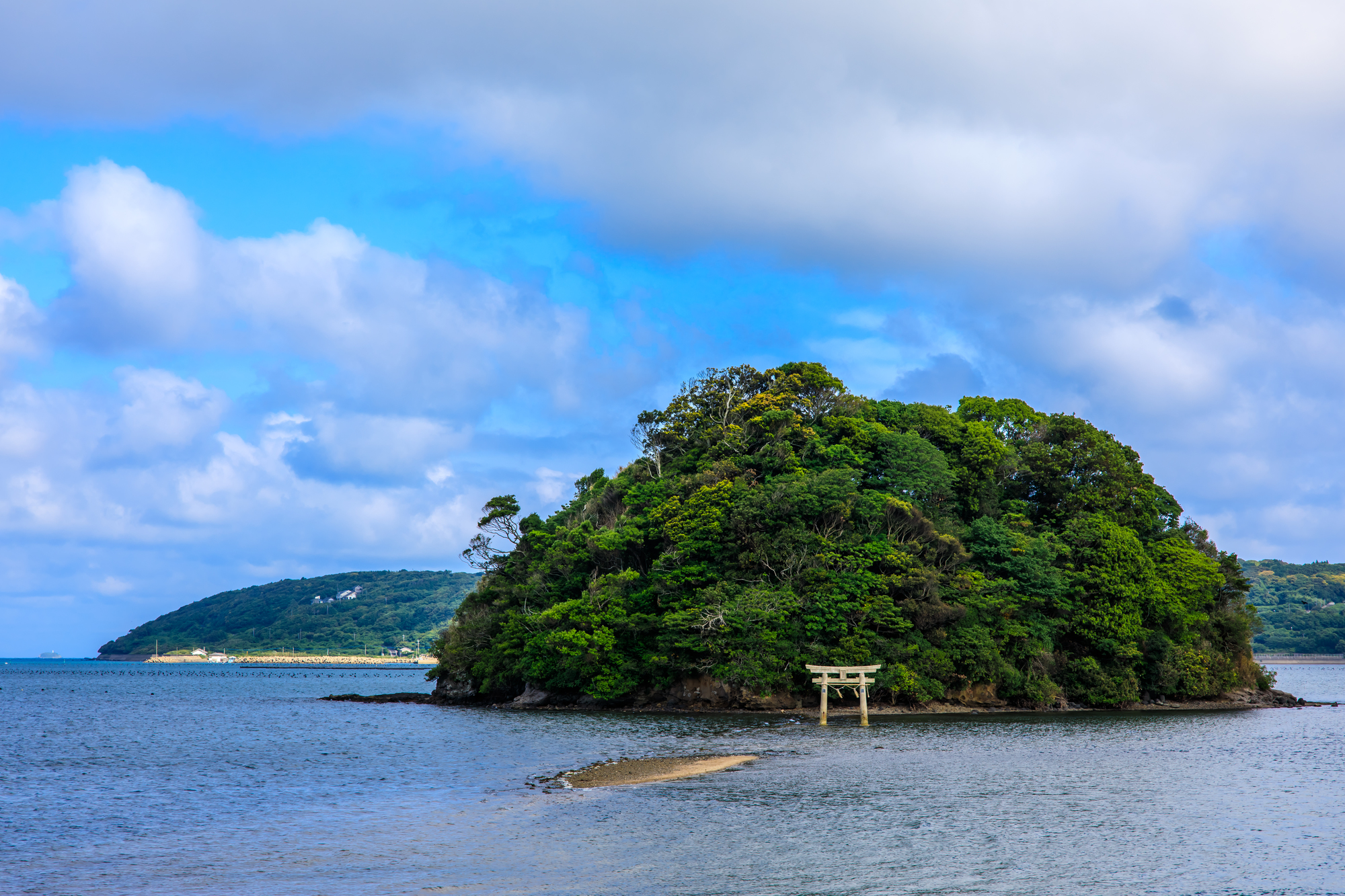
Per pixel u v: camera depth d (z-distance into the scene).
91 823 35.44
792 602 84.75
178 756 56.78
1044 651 90.69
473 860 28.91
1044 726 72.19
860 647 83.12
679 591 89.75
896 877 26.72
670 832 32.47
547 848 30.36
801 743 59.41
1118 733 66.25
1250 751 55.34
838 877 26.67
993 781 43.31
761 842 30.97
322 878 27.03
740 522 88.19
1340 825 33.53
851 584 85.12
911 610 85.50
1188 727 72.31
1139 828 33.03
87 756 57.19
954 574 90.81
